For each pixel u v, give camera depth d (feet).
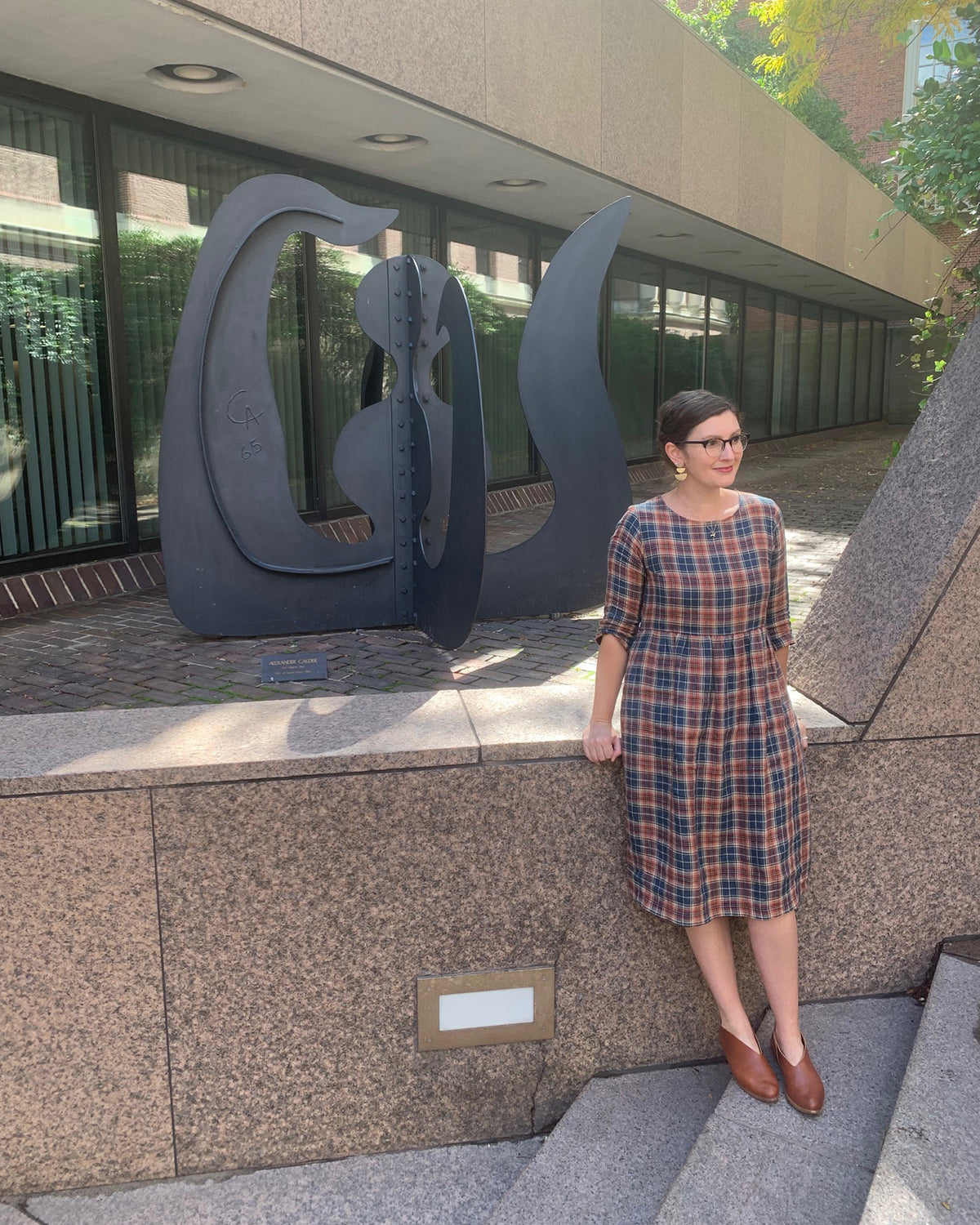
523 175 30.53
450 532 16.44
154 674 15.30
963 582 8.77
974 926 9.79
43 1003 8.52
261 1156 9.26
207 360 17.38
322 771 8.34
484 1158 9.36
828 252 52.24
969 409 9.32
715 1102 9.27
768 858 8.06
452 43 23.77
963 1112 7.21
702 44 35.68
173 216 25.45
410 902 8.81
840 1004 9.68
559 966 9.24
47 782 8.00
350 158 28.58
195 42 19.54
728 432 7.44
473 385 15.17
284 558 18.20
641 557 7.86
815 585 20.67
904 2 18.61
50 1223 8.68
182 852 8.33
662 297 49.75
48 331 22.99
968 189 15.72
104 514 24.50
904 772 9.27
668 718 7.95
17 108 21.77
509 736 8.70
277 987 8.81
